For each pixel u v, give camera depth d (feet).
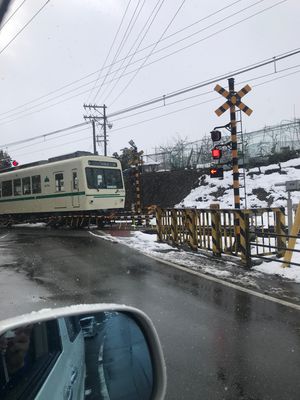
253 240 37.70
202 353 15.88
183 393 12.85
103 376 7.34
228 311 21.03
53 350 6.51
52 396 5.98
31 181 81.97
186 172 119.14
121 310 7.96
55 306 23.31
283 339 17.11
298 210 30.58
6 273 33.17
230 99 47.29
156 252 40.81
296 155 103.86
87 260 38.04
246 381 13.60
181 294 24.67
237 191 46.80
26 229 81.71
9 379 5.48
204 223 39.68
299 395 12.68
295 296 23.39
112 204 72.90
